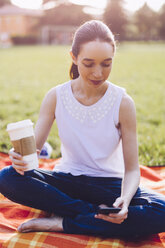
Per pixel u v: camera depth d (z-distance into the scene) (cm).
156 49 3002
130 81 998
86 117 207
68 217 200
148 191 205
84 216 195
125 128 206
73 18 5003
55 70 1300
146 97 724
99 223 191
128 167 205
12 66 1427
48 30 4700
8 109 569
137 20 5869
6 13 4850
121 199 184
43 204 198
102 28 183
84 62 182
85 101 209
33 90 805
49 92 220
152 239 198
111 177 216
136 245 192
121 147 221
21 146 179
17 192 196
